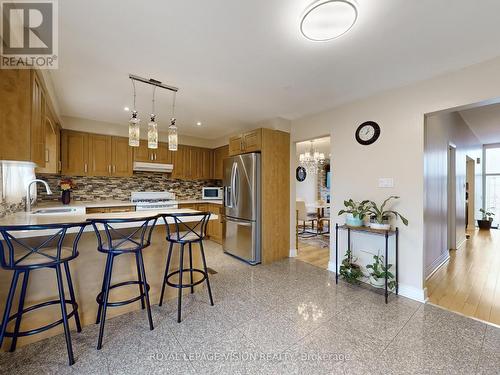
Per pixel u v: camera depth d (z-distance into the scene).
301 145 6.00
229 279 2.98
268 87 2.63
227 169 4.07
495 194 6.94
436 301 2.44
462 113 4.07
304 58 2.04
